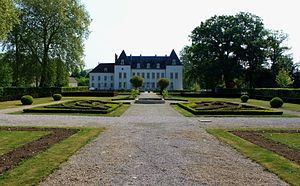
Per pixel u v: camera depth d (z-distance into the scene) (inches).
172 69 3676.2
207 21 2158.0
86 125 570.9
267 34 2144.4
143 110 958.4
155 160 306.0
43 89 1769.2
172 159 311.0
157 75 3698.3
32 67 1740.9
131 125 577.3
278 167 277.9
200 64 2114.9
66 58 1728.6
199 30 2151.8
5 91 1537.9
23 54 1710.1
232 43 2058.3
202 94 1989.4
